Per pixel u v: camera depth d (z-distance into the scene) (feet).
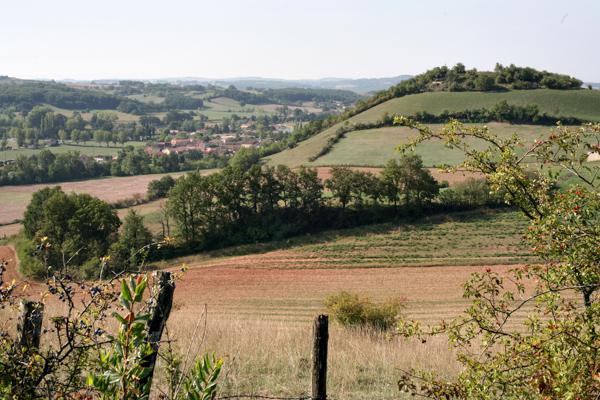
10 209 340.39
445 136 20.98
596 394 15.01
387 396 29.63
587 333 16.58
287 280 189.37
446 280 180.75
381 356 36.24
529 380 16.63
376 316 62.90
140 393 11.71
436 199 249.96
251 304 162.81
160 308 15.74
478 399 17.17
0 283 14.82
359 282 184.14
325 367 20.20
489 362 18.01
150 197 336.90
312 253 218.38
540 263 19.51
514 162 20.20
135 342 11.82
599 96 428.97
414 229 233.55
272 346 37.35
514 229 221.87
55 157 449.48
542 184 19.83
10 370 13.51
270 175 256.52
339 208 257.96
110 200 336.08
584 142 19.43
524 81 469.57
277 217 250.57
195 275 198.18
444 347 40.19
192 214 243.60
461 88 471.21
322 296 170.91
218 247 239.71
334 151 397.39
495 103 425.69
